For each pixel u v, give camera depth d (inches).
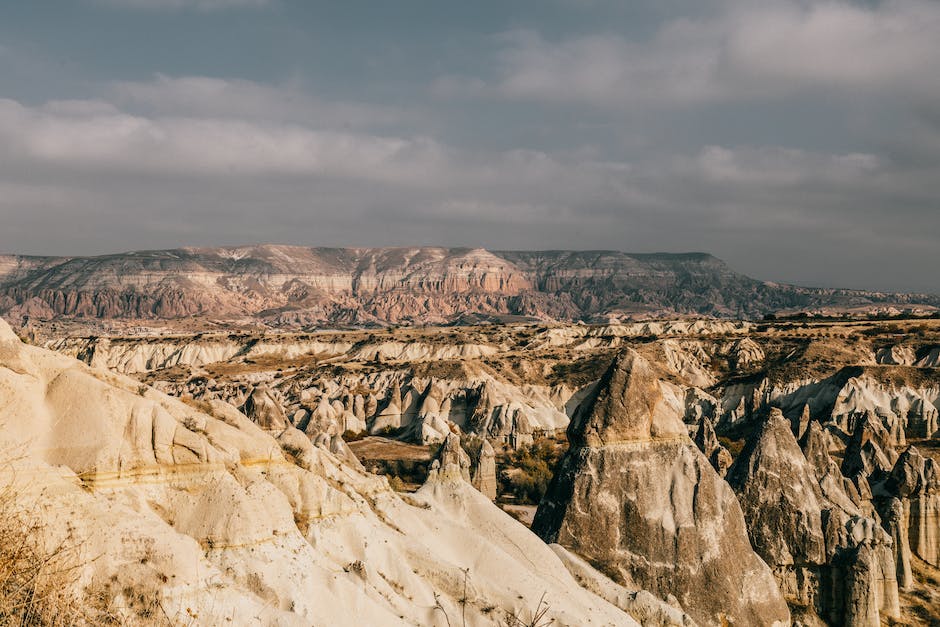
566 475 2485.2
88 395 1540.4
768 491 2743.6
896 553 2967.5
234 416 1899.6
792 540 2677.2
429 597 1943.9
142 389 1740.9
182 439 1598.2
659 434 2470.5
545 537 2438.5
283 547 1638.8
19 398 1486.2
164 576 1384.1
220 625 1409.9
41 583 1105.4
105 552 1350.9
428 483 2508.6
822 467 3021.7
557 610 2006.6
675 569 2325.3
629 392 2476.6
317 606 1588.3
